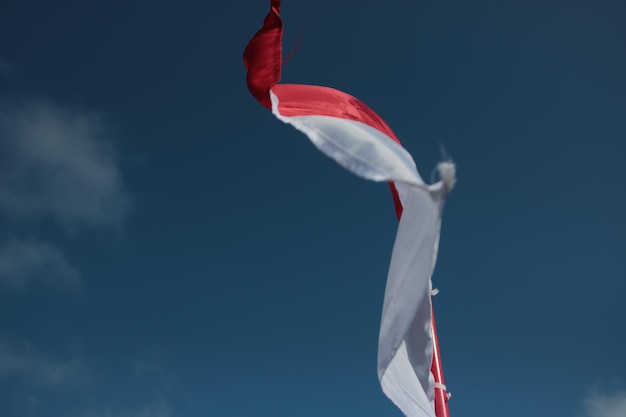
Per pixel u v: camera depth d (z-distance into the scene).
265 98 8.06
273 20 8.14
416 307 6.70
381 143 6.41
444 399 8.96
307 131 6.63
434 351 9.29
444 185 5.08
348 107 8.04
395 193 9.49
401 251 6.94
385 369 7.05
